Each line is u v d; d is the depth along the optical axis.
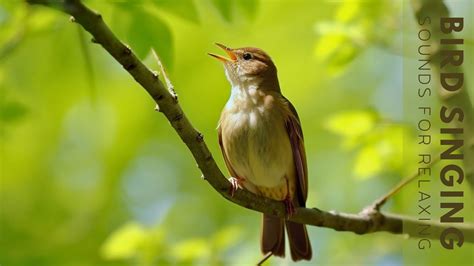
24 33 9.73
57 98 15.40
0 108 10.45
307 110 15.01
